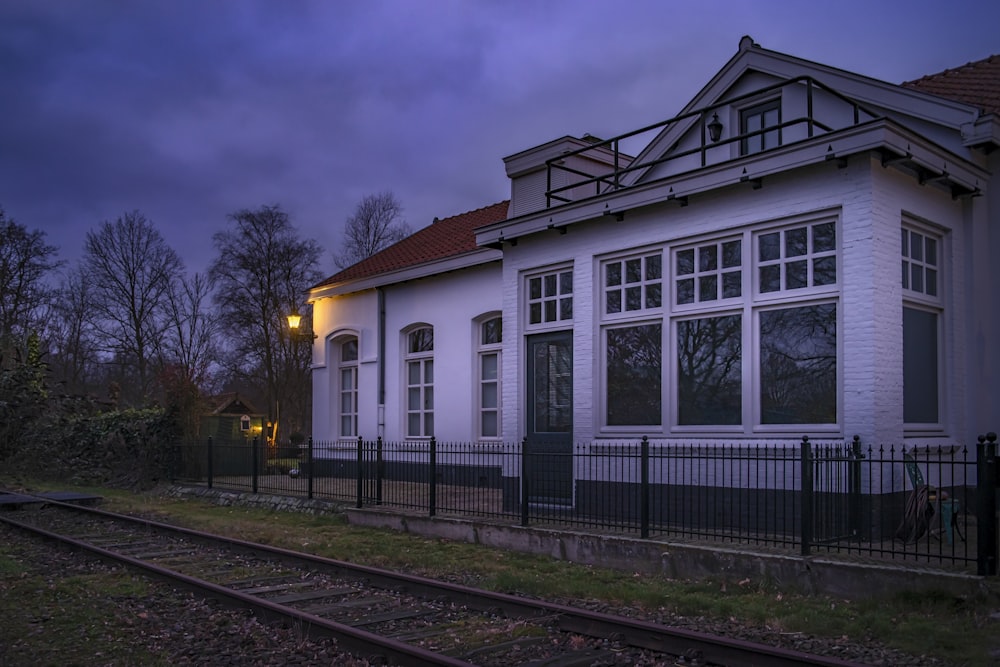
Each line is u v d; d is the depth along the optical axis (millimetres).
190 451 20000
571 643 6570
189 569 9977
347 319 21328
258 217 44344
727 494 10422
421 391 19094
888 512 9188
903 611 7168
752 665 5840
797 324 10062
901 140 9281
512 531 11031
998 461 7488
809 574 8086
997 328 10805
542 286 13383
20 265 42375
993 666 5742
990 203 11047
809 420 9867
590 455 10555
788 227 10188
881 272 9398
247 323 44156
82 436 23422
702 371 11016
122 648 6465
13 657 6172
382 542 11766
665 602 7887
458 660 5762
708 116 12867
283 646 6504
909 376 10117
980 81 12477
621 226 11984
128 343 44594
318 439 21875
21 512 16031
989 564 7191
